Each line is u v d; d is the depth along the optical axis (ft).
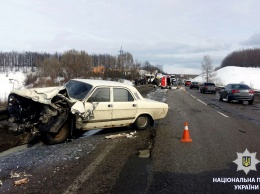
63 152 22.33
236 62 603.26
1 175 17.06
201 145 25.57
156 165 19.51
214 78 355.15
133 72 239.91
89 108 27.04
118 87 30.04
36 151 22.56
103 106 28.25
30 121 25.82
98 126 28.50
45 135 24.67
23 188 15.15
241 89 75.05
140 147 24.41
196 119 42.42
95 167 18.78
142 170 18.39
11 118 26.30
